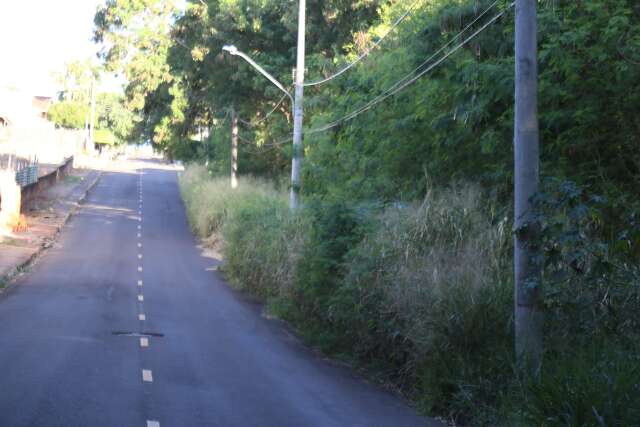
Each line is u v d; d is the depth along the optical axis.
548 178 10.70
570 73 12.89
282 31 35.62
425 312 12.17
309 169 25.48
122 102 57.91
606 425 7.68
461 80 15.97
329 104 28.09
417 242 13.84
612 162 13.19
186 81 44.97
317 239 17.67
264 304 22.17
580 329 10.47
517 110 10.51
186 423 9.36
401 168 19.77
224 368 13.20
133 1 55.59
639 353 9.12
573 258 9.90
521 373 9.94
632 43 12.15
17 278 23.52
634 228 10.26
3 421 8.89
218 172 49.22
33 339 14.45
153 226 43.22
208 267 29.94
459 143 16.95
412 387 12.21
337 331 15.78
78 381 11.25
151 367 12.70
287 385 12.23
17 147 69.19
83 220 42.81
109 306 19.55
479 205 14.45
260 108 40.31
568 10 13.51
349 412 10.66
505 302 11.62
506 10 14.41
